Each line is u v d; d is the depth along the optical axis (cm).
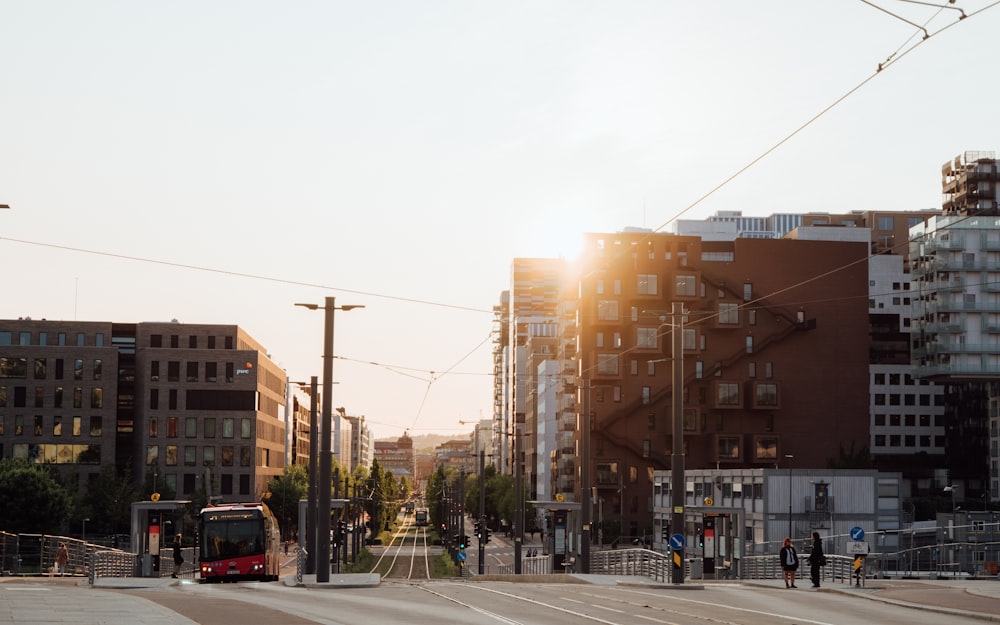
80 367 15325
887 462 19825
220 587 4444
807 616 2794
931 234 16738
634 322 14412
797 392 14512
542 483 19600
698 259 14612
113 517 13650
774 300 14638
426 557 15000
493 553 15512
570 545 9162
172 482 15538
